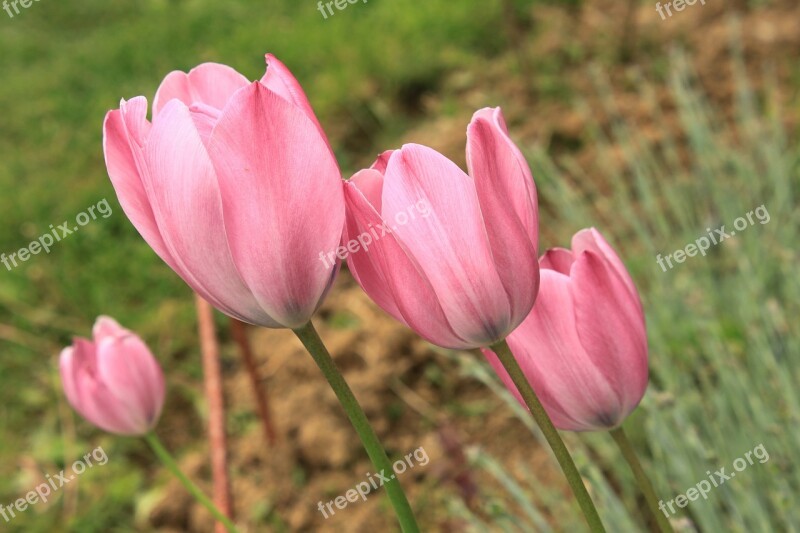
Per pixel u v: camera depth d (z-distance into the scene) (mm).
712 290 820
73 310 1146
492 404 891
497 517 603
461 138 1146
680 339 787
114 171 371
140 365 570
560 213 984
